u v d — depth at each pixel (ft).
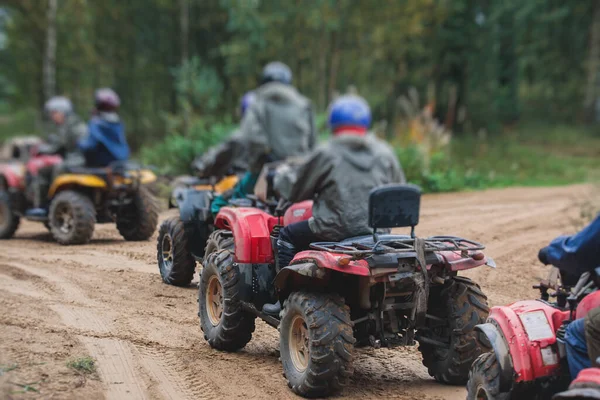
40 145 112.88
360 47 206.80
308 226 49.34
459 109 258.78
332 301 45.01
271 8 200.95
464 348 46.09
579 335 33.78
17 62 238.48
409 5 198.29
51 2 213.87
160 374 48.26
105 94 102.32
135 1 233.55
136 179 98.02
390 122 240.32
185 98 197.26
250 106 79.92
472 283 48.14
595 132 282.97
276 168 63.00
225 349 54.03
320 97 193.57
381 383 48.42
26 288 70.69
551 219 110.83
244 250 51.72
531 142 262.47
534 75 360.07
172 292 70.59
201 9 229.86
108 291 70.08
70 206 96.53
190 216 71.61
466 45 254.06
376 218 44.55
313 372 43.96
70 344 52.70
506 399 35.78
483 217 111.86
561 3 332.39
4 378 44.37
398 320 48.14
